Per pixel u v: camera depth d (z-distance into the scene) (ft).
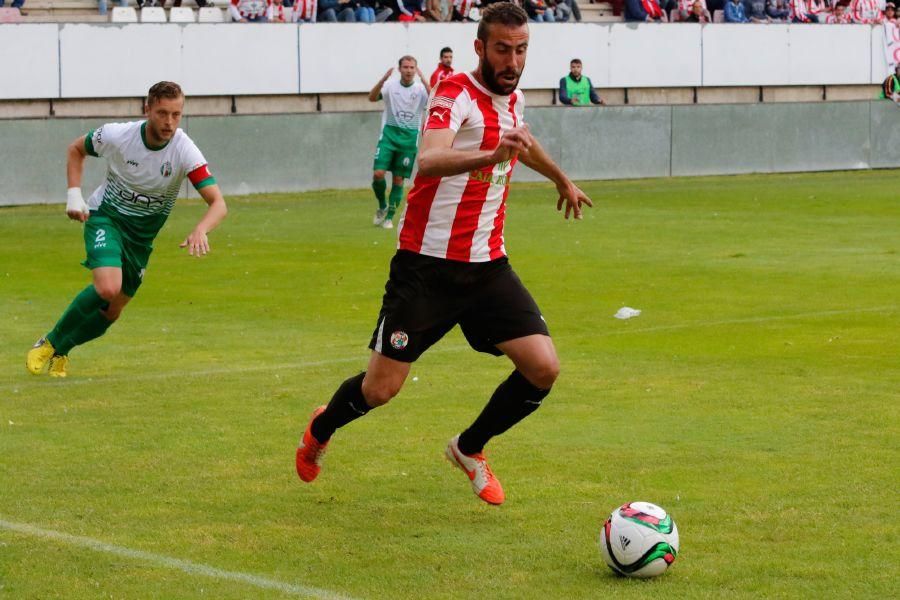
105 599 30.04
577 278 86.43
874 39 207.21
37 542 34.17
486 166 33.04
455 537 34.73
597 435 45.75
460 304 36.52
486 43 35.19
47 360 56.03
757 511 36.63
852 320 70.54
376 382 36.70
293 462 42.45
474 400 51.49
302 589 30.68
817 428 46.39
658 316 72.02
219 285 84.17
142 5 169.07
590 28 185.37
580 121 170.19
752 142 181.88
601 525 35.60
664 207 136.15
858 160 189.88
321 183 156.46
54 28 153.28
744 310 73.97
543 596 30.12
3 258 97.50
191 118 147.54
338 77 170.50
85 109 156.76
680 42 192.03
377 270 90.74
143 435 45.96
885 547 33.45
